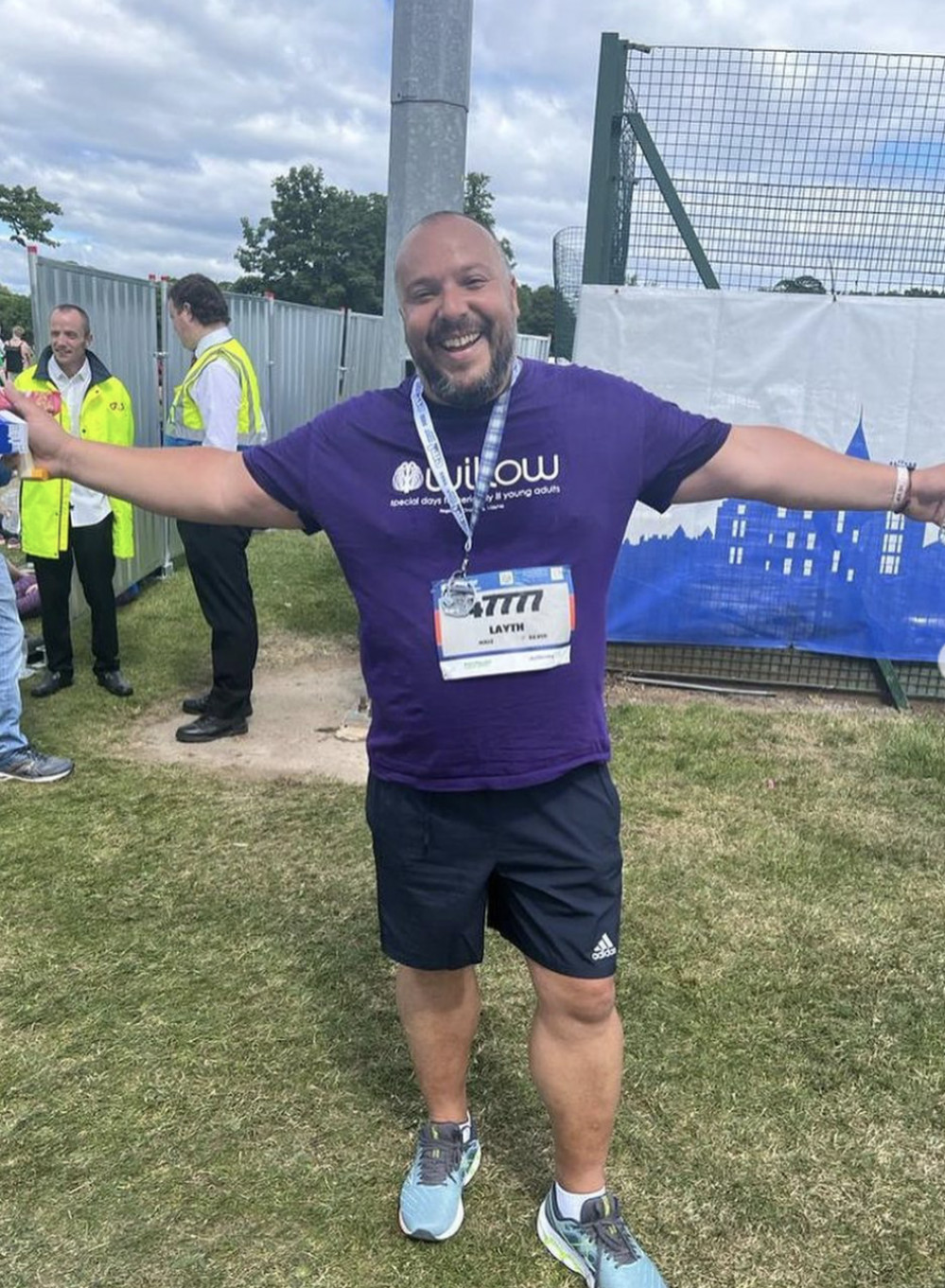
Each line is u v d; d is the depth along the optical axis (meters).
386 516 1.62
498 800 1.70
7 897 3.21
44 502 4.77
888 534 5.19
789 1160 2.21
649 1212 2.07
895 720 4.98
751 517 5.25
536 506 1.58
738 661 5.53
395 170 4.23
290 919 3.12
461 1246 2.00
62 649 5.12
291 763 4.37
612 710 4.99
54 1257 1.95
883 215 5.06
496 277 1.54
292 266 58.53
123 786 4.07
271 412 11.14
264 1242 1.99
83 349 4.79
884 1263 1.97
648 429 1.66
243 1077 2.44
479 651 1.62
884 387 5.05
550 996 1.79
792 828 3.77
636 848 3.58
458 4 4.03
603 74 5.12
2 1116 2.30
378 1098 2.38
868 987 2.82
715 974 2.86
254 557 8.70
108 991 2.75
